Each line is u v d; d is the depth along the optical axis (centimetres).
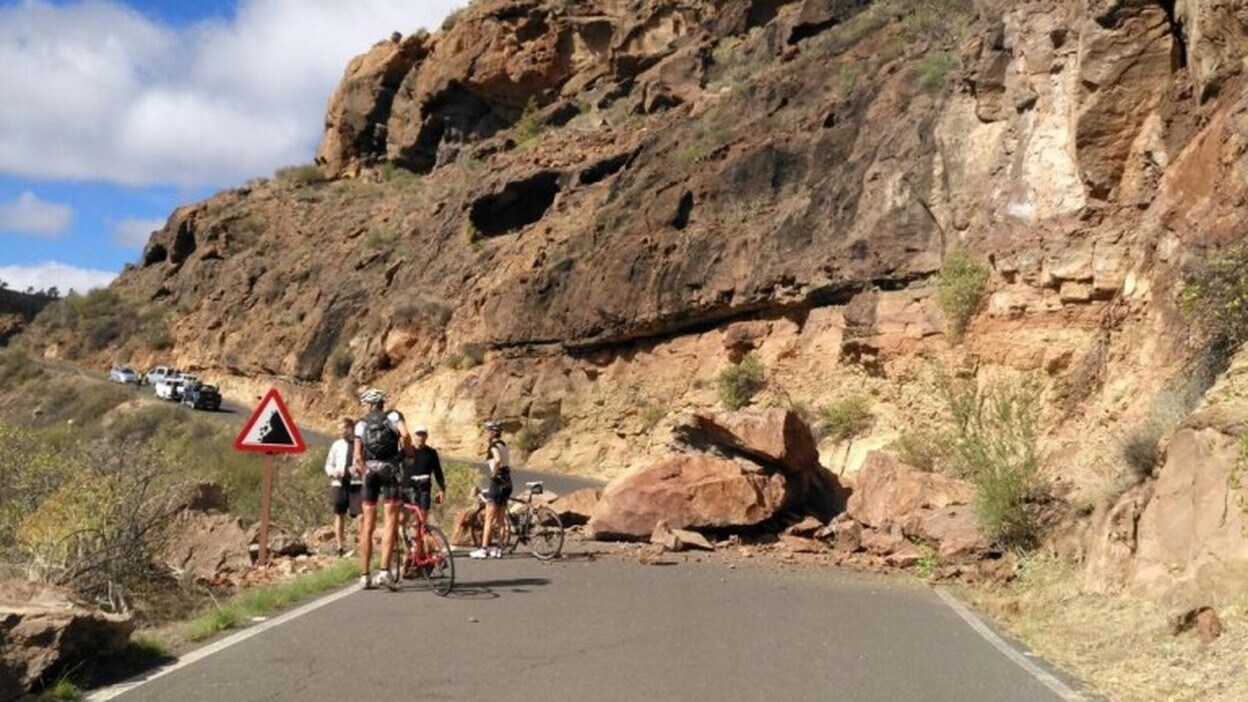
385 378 4681
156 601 995
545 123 5709
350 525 1612
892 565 1310
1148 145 1894
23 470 1182
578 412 3575
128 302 7569
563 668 711
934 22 3128
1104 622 891
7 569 946
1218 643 744
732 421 1622
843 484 1878
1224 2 1559
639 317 3372
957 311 2262
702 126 3731
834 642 827
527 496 1377
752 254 3031
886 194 2652
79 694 634
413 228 5500
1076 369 1905
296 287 5988
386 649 765
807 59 3575
